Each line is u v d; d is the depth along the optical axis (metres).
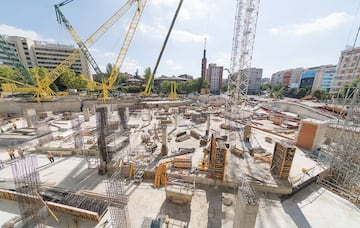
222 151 10.70
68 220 8.11
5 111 31.52
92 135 19.53
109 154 12.40
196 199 9.77
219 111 36.47
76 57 39.53
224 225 8.04
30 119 22.77
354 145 12.01
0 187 9.91
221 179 10.92
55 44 86.69
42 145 16.20
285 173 11.05
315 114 30.09
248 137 18.89
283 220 8.52
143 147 16.27
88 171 12.27
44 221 7.75
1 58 61.66
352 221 8.53
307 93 71.12
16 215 8.32
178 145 17.06
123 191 9.14
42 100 34.31
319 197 10.31
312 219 8.62
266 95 90.25
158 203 9.34
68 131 20.55
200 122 27.33
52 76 37.69
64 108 35.41
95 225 7.82
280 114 35.00
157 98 50.75
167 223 7.89
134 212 8.68
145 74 87.19
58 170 12.37
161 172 11.13
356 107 11.73
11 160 13.82
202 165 12.46
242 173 11.85
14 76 49.44
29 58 79.44
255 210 5.71
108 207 8.66
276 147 11.82
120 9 33.69
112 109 31.81
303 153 15.49
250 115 31.95
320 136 16.06
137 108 39.38
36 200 7.91
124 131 19.03
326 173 12.55
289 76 118.31
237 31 25.31
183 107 39.97
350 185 11.41
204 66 86.75
